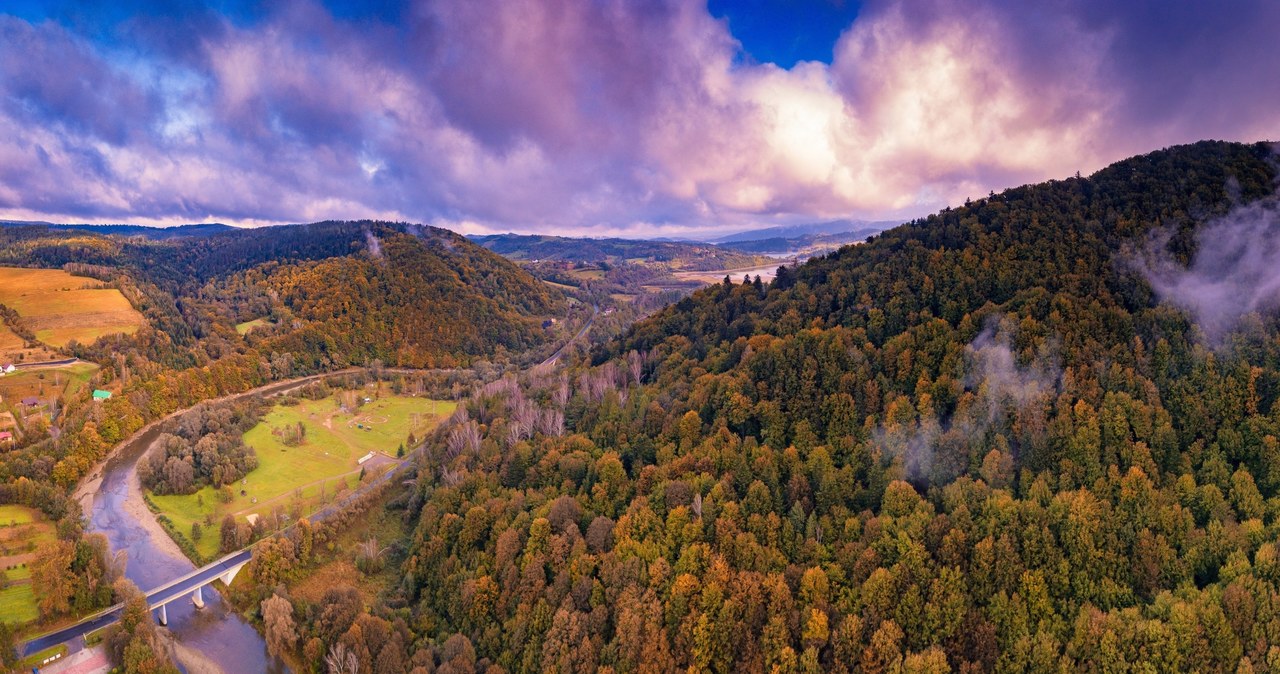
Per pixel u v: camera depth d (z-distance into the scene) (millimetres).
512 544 125500
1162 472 107438
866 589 98125
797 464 124625
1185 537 95500
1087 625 87562
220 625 137875
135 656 114625
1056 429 114375
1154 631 82812
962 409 123500
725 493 120938
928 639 94562
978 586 97562
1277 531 91625
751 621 101500
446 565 131125
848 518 111250
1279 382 108750
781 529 114000
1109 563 95875
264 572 146250
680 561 111125
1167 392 117562
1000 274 152250
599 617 107000
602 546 121062
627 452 148000
